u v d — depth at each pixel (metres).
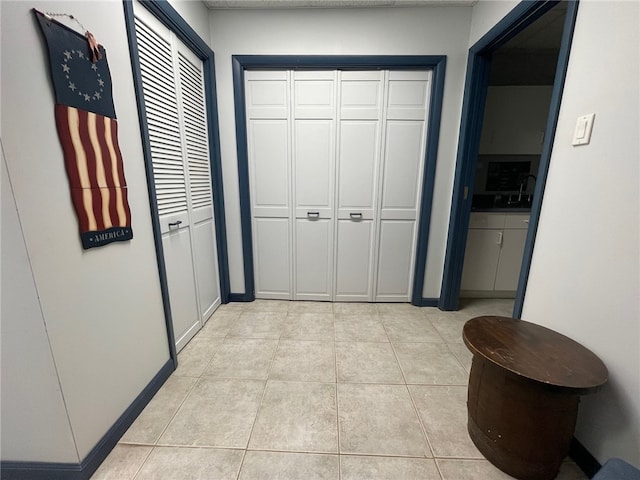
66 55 0.91
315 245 2.46
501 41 1.77
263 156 2.29
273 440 1.21
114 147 1.13
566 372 0.91
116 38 1.16
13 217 0.79
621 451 0.98
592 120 1.06
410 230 2.41
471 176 2.17
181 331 1.82
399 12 2.00
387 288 2.54
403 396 1.46
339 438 1.22
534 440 0.98
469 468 1.10
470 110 2.05
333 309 2.44
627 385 0.96
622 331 0.96
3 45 0.74
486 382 1.08
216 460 1.11
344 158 2.28
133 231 1.28
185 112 1.82
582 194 1.11
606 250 1.01
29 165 0.82
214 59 2.10
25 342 0.89
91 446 1.06
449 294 2.40
